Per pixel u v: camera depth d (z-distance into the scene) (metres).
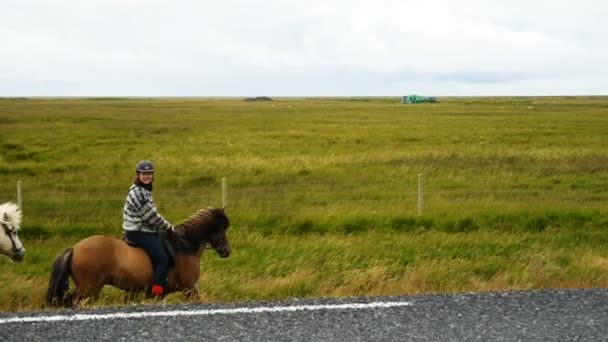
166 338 6.82
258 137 51.25
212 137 51.09
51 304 8.54
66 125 63.53
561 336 6.88
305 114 95.88
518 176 28.38
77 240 16.30
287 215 18.27
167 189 25.34
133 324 7.31
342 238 15.98
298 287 10.44
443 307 8.03
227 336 6.89
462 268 12.10
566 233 16.45
